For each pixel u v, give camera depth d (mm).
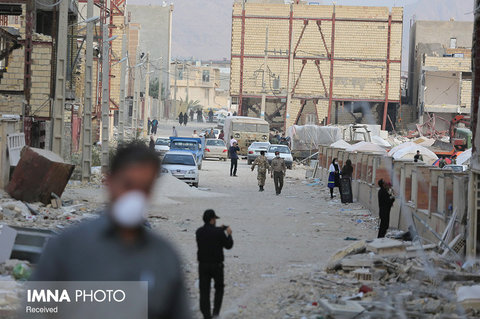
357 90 170500
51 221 30422
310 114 173500
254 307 16969
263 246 27688
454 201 26359
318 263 23844
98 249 5234
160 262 5297
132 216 5230
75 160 62469
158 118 193250
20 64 55938
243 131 111375
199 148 78875
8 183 36906
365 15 168375
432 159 85875
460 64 164375
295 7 168375
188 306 5406
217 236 15562
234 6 168625
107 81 59781
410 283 19891
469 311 16547
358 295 17953
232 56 169500
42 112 56312
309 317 15969
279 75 169875
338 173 52000
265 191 57062
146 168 5273
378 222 38031
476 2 27422
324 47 169375
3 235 19234
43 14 66688
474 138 25484
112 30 113812
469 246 24109
